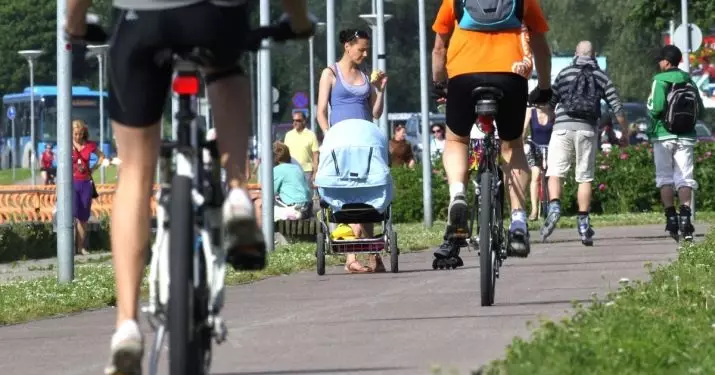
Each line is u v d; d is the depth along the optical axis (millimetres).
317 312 34719
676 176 61938
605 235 71000
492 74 32844
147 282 43375
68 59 50062
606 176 102562
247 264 19172
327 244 50375
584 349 22172
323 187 49562
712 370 21219
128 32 18594
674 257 51000
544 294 36844
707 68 148500
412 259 56969
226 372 23875
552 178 64250
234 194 18719
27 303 41375
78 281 49406
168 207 17922
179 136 18672
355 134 49531
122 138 19188
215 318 18391
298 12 19484
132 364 18531
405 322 31109
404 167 106000
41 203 93250
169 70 19141
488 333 28297
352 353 26016
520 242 33781
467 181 34062
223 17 18344
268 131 64812
